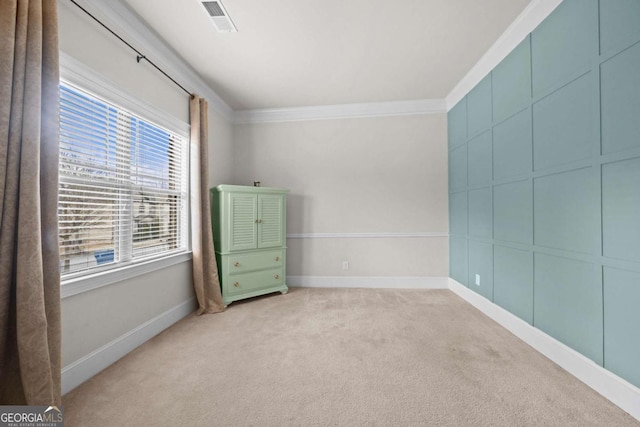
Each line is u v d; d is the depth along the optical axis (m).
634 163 1.32
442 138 3.49
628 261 1.34
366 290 3.47
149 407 1.40
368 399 1.45
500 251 2.41
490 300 2.57
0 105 1.09
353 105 3.57
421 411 1.36
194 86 2.80
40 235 1.20
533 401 1.42
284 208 3.39
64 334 1.53
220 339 2.15
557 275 1.78
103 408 1.39
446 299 3.07
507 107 2.27
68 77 1.52
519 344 2.03
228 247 2.93
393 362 1.80
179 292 2.58
